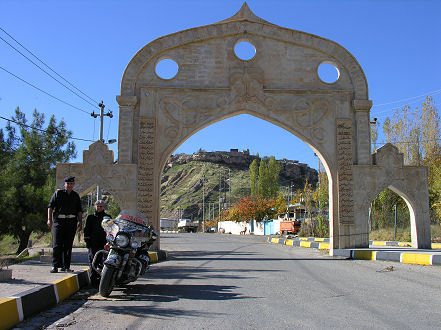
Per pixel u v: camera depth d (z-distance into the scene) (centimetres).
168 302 664
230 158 15250
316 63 1758
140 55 1738
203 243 2891
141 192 1653
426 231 1656
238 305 641
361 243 1647
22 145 2141
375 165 1684
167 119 1717
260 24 1764
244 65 1748
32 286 668
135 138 1695
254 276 992
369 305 637
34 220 1908
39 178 2111
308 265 1261
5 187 1947
